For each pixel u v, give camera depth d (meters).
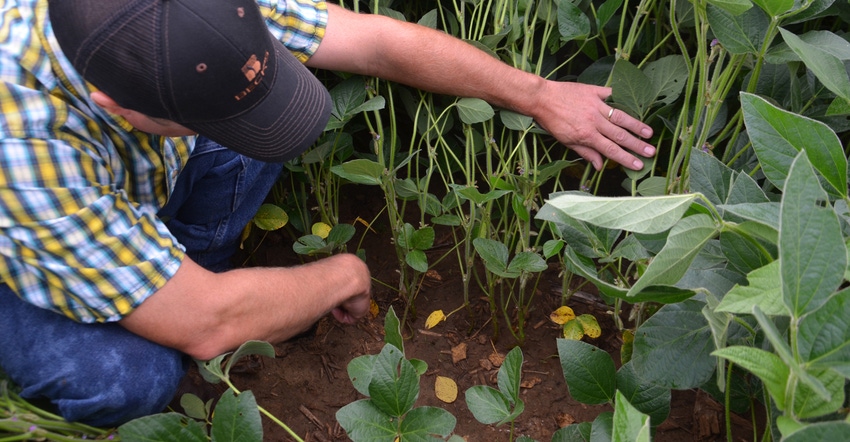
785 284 0.81
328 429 1.61
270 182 1.72
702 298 1.20
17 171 1.07
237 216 1.70
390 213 1.75
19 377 1.30
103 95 1.11
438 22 2.11
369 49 1.59
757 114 1.06
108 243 1.17
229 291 1.30
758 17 1.40
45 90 1.11
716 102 1.55
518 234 1.95
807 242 0.82
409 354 1.77
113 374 1.28
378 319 1.83
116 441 1.33
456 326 1.83
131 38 1.04
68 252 1.14
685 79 1.70
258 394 1.67
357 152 1.89
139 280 1.21
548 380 1.70
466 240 1.71
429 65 1.61
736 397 1.37
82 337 1.28
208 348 1.31
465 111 1.67
